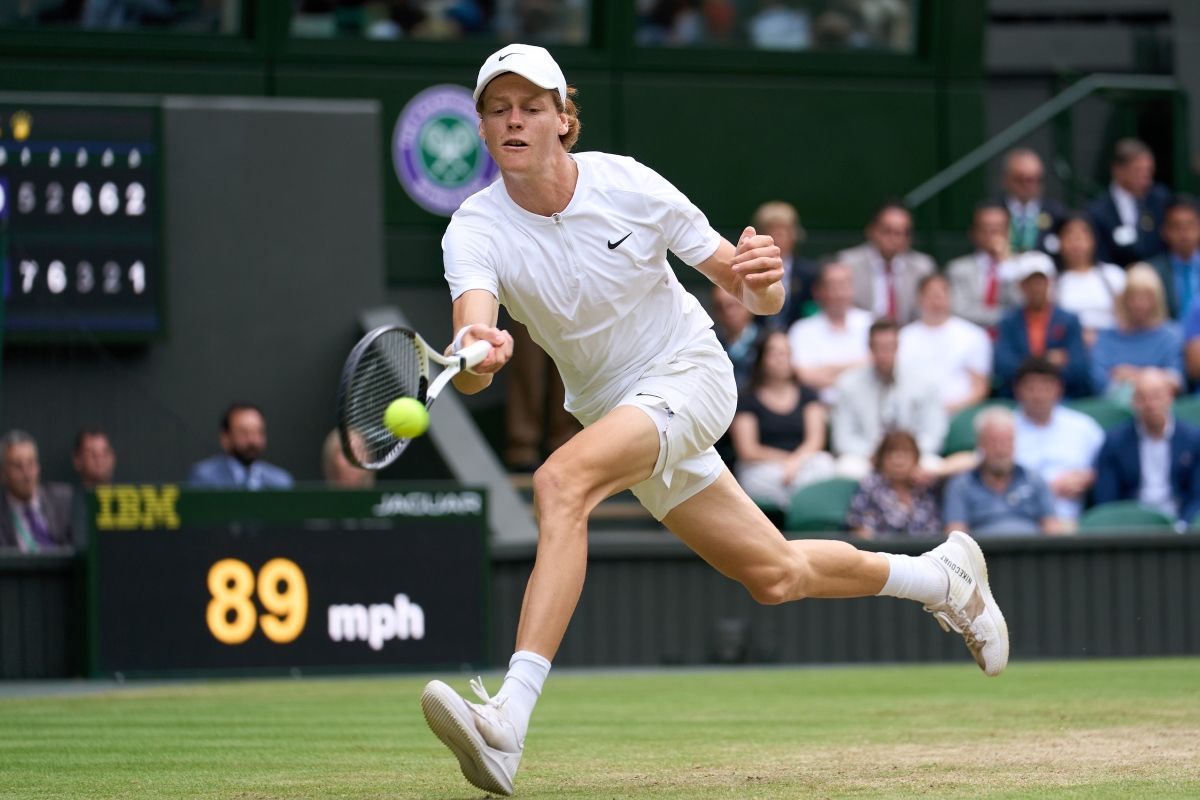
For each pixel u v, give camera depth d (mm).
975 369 28203
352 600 21047
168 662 20422
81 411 25406
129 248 25938
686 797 9242
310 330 27797
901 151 33375
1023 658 23281
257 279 27594
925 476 24094
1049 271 29266
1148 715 14492
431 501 21438
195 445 25906
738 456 25859
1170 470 25688
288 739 13461
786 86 32812
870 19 33281
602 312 10172
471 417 30422
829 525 24203
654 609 22688
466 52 31125
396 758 11914
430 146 30797
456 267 10000
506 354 9617
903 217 29391
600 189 10039
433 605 21344
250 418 23906
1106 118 33656
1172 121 34062
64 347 25438
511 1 31422
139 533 20469
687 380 10195
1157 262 31406
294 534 20891
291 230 27828
